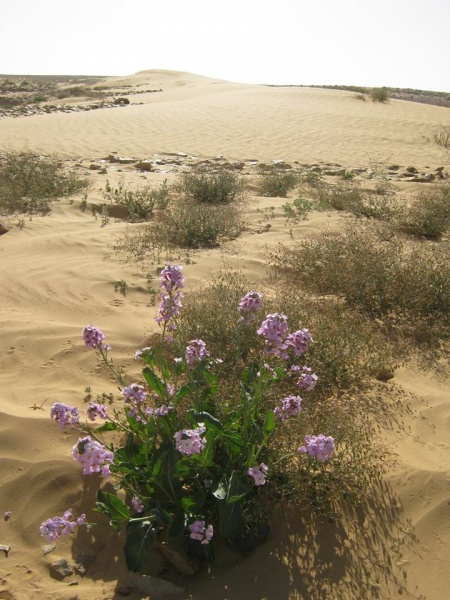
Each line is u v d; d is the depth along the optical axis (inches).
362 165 654.5
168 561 117.0
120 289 240.5
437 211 350.6
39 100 1604.3
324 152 714.8
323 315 207.0
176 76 2549.2
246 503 120.8
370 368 184.7
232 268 264.8
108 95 1653.5
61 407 122.9
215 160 646.5
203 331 189.5
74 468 137.6
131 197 371.6
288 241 309.7
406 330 214.4
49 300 232.5
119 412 156.3
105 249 289.9
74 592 111.1
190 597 110.5
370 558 119.2
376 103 1148.5
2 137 740.7
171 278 130.3
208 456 116.7
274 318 123.8
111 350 192.1
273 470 128.0
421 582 114.6
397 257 262.2
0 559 118.4
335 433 142.9
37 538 123.6
